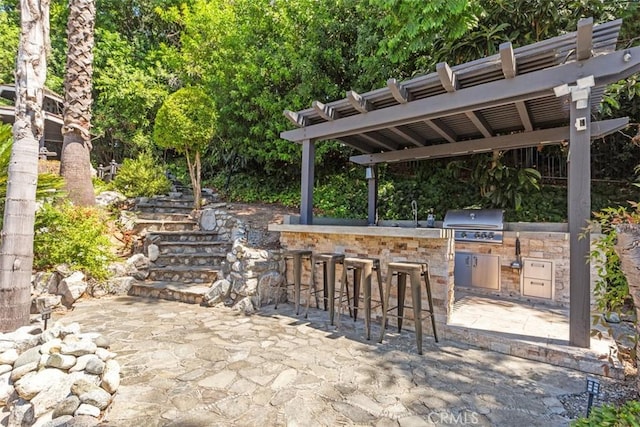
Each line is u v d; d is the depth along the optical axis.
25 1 3.13
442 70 3.63
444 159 7.77
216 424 2.06
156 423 2.05
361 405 2.30
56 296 4.51
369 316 3.64
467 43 5.82
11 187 3.07
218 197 9.20
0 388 2.15
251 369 2.82
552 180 7.07
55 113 11.62
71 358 2.27
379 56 6.96
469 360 3.09
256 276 4.78
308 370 2.82
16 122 3.12
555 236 4.21
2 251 3.00
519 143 5.27
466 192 7.49
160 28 14.27
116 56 12.23
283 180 9.28
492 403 2.35
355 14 7.75
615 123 4.36
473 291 5.24
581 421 1.60
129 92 11.36
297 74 7.90
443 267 3.70
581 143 3.11
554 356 3.01
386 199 8.02
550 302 4.58
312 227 4.67
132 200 7.58
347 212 7.85
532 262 4.77
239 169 9.76
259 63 8.09
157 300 5.04
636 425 1.41
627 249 2.04
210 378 2.65
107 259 5.32
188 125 6.76
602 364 2.79
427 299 3.79
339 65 7.83
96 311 4.42
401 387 2.56
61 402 2.02
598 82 3.11
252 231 6.52
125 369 2.79
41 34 3.22
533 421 2.14
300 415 2.17
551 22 5.57
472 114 4.34
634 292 2.08
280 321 4.15
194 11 11.28
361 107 4.48
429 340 3.58
